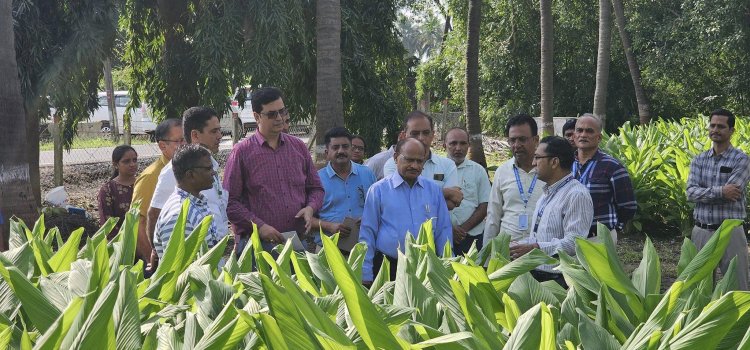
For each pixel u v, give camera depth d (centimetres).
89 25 1059
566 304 228
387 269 279
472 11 1348
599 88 1720
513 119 539
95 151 2212
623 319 228
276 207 531
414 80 3291
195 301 244
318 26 881
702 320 180
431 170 596
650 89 2684
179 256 268
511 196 538
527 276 247
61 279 251
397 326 199
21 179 844
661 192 1123
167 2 1243
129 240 274
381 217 524
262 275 163
